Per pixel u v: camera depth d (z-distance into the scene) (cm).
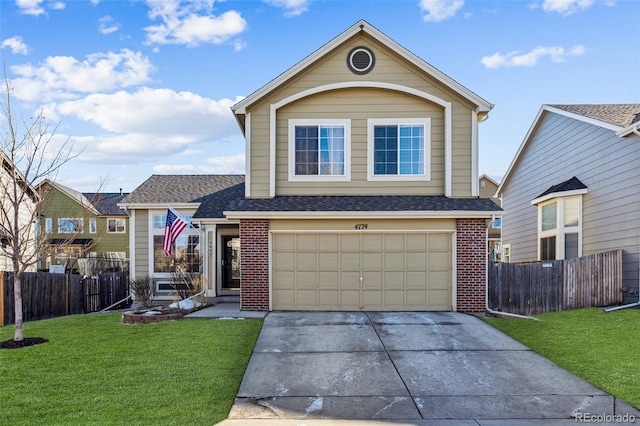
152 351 908
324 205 1348
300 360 883
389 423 629
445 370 834
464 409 676
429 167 1416
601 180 1563
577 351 934
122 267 2561
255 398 709
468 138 1398
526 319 1246
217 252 1742
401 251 1356
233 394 713
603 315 1277
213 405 662
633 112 1580
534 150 2081
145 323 1186
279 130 1425
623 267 1438
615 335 1055
